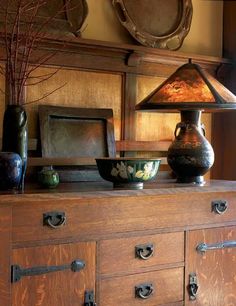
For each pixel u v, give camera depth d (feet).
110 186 6.58
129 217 6.08
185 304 6.57
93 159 7.54
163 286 6.37
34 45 7.06
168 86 7.24
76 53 7.51
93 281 5.84
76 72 7.57
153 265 6.28
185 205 6.54
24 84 6.72
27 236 5.41
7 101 6.89
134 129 8.14
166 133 8.49
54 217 5.56
